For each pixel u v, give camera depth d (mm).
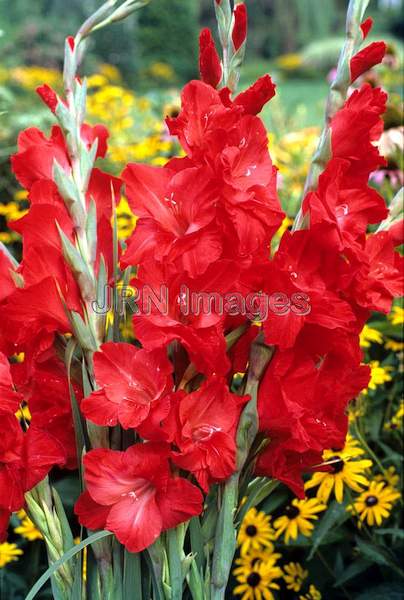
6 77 7223
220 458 1094
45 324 1145
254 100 1147
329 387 1168
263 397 1143
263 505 1999
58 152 1175
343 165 1123
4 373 1128
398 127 3035
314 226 1088
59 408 1205
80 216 1121
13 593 2096
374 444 2236
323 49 19391
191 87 1109
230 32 1192
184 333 1058
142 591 1234
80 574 1202
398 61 4707
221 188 1058
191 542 1181
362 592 2027
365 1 1138
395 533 1908
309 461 1238
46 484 1211
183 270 1070
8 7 16859
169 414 1071
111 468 1121
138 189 1106
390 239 1222
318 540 1853
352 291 1147
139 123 4164
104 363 1109
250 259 1083
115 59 13461
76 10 15977
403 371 2223
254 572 1954
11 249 3219
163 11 16469
